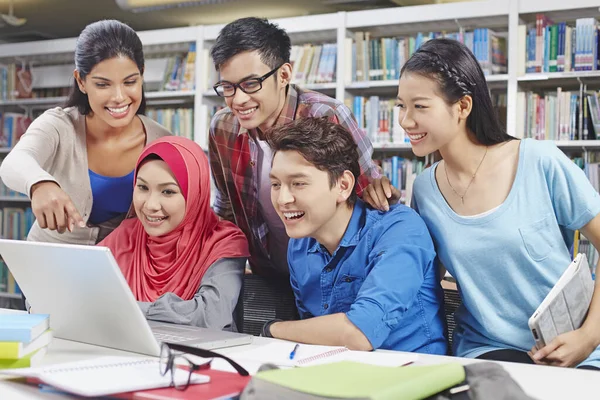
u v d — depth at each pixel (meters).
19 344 1.07
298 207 1.53
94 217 2.37
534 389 1.02
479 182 1.69
